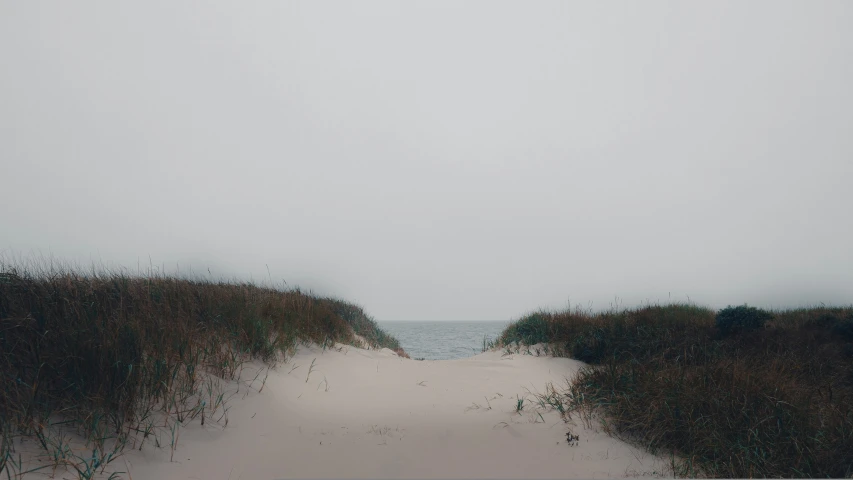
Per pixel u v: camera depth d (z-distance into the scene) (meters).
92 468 2.60
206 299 6.30
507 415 4.64
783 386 4.78
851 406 4.46
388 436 3.94
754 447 3.59
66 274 5.54
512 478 3.13
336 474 3.12
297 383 5.41
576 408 4.63
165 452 3.05
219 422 3.67
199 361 4.51
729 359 6.26
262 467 3.16
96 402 3.10
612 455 3.61
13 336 3.49
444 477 3.13
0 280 4.56
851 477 3.22
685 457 3.59
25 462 2.53
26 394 2.92
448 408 4.94
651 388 4.59
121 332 3.83
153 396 3.53
